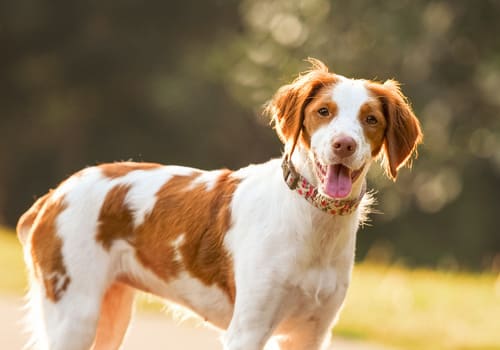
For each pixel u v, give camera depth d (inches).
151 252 248.2
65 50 1179.9
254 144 1145.4
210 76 1116.5
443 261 1007.0
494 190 1040.2
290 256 227.1
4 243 633.0
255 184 237.3
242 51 1027.9
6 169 1207.6
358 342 379.9
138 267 251.0
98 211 249.8
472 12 865.5
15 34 1177.4
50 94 1188.5
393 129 224.8
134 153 1186.0
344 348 366.3
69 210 250.8
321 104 221.9
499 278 520.4
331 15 876.0
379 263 747.4
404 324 406.3
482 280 534.0
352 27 870.4
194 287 244.1
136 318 419.2
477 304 448.1
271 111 246.4
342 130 215.5
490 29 874.8
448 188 984.3
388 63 883.4
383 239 1047.0
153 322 413.1
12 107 1199.6
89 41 1168.8
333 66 869.8
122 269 252.1
